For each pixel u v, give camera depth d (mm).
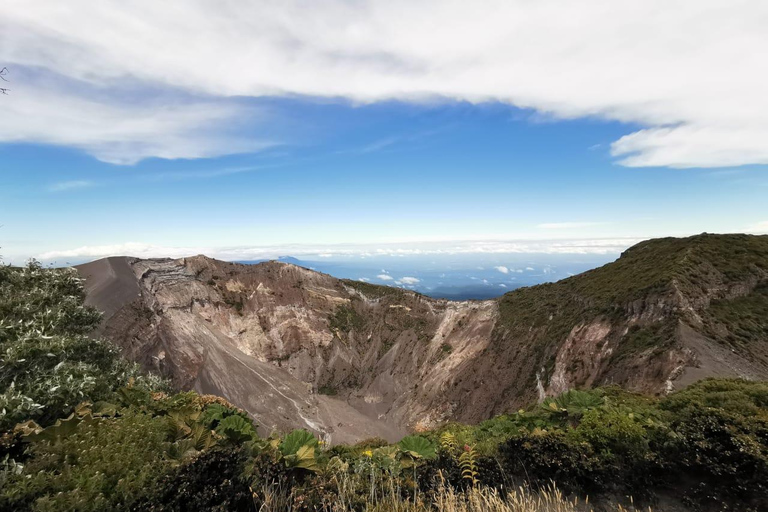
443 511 5648
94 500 3977
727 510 6211
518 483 7160
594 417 8312
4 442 4832
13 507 3891
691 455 6852
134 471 4527
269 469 5730
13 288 10977
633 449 7199
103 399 8047
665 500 6641
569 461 7160
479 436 10883
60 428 5215
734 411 7680
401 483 6762
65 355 8414
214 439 6383
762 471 6148
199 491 4770
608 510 6543
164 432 5879
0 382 6590
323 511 5586
